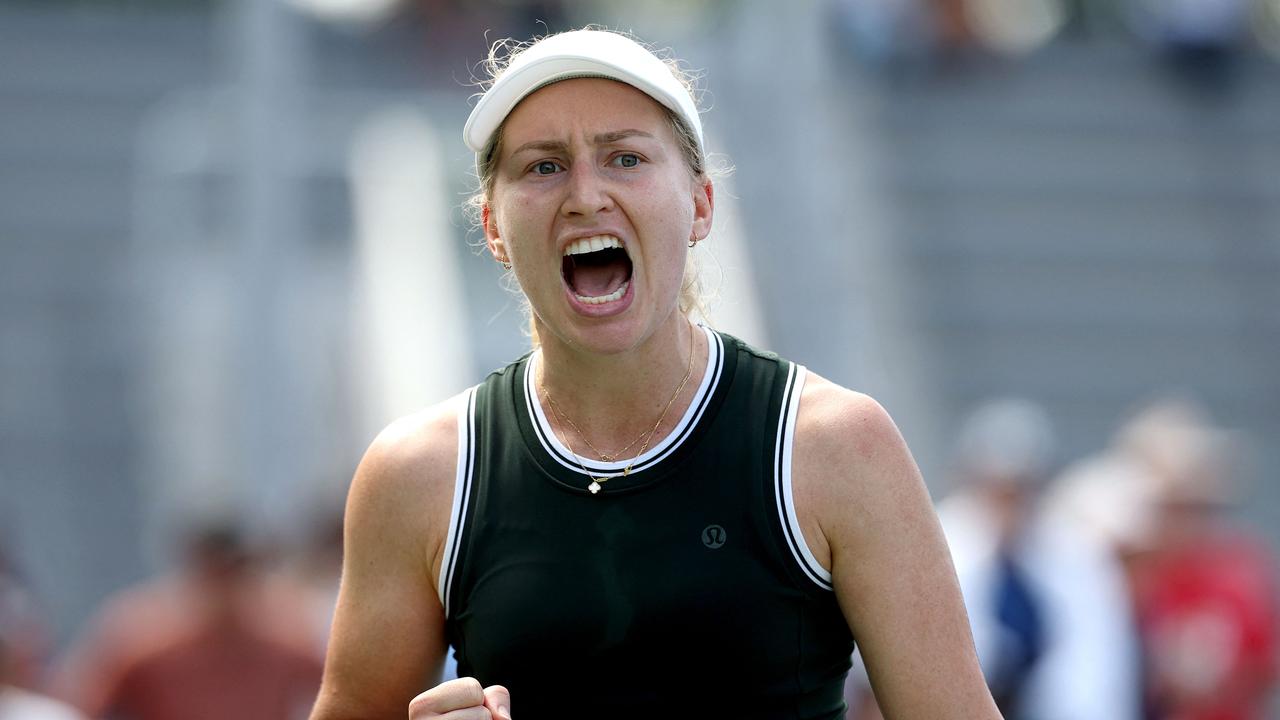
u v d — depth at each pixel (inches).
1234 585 950.4
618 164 354.0
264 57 1411.2
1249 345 1681.8
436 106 1582.2
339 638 375.2
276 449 1258.6
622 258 367.9
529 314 398.6
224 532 864.9
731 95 1636.3
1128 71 1904.5
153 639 869.8
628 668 348.2
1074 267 1718.8
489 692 341.7
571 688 351.3
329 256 1451.8
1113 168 1818.4
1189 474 965.2
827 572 353.1
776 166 1576.0
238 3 1594.5
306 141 1499.8
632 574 346.9
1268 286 1739.7
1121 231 1763.0
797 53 1616.6
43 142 1644.9
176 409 1412.4
